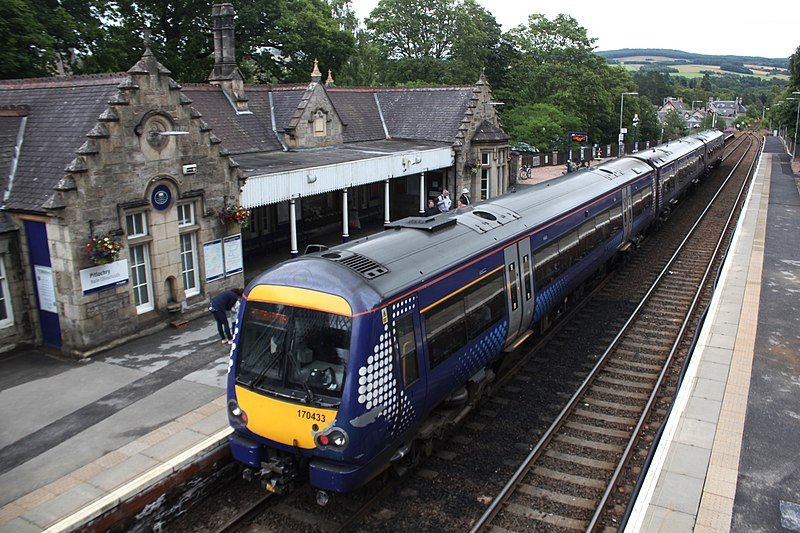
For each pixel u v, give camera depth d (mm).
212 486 9102
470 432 10539
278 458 8305
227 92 22625
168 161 14047
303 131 23297
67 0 26359
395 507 8516
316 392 7824
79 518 7406
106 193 12766
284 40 34000
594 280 18406
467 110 26594
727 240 24750
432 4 53094
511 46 62156
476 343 10312
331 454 7691
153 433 9594
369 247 9391
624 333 14906
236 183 15953
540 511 8289
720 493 7656
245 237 21234
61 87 14719
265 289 8461
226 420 9969
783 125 70438
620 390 11953
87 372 12039
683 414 9648
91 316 12750
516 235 12156
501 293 11305
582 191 17141
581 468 9297
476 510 8414
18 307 13008
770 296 15586
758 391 10398
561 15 66250
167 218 14211
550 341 14562
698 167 37281
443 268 9594
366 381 7758
